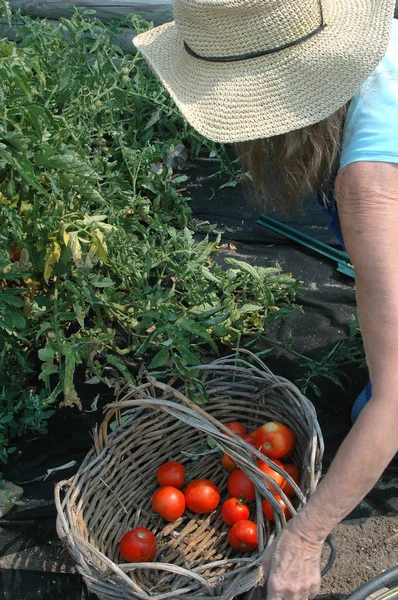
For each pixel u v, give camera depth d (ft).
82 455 7.42
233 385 7.09
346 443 4.13
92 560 5.59
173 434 7.03
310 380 7.84
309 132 4.35
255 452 5.95
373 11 4.49
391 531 6.73
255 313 8.04
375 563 6.51
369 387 6.91
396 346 3.96
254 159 4.82
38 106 6.23
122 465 6.67
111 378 7.82
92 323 8.45
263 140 4.63
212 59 4.46
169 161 10.28
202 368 6.92
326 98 4.28
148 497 6.84
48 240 6.90
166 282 8.83
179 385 7.97
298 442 6.78
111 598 5.59
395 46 4.63
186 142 10.96
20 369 7.56
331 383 7.80
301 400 6.49
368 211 4.03
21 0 11.44
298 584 4.63
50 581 6.48
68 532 5.64
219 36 4.35
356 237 4.08
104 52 9.77
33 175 6.12
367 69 4.30
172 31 5.25
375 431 4.00
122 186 8.13
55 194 6.63
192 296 7.60
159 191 9.18
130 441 6.75
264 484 5.92
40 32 9.05
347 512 4.34
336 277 8.89
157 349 8.21
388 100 4.24
